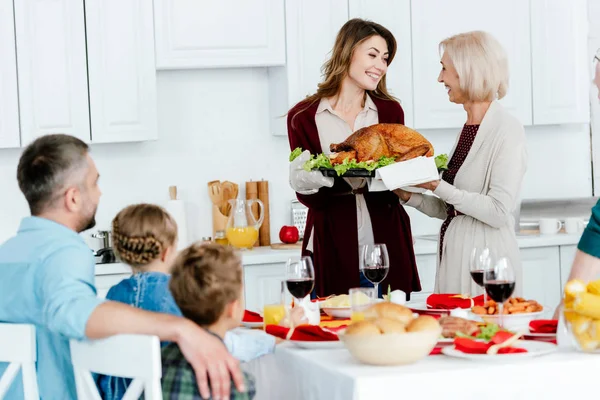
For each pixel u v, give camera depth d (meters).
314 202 3.39
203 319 1.97
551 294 4.53
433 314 2.52
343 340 1.99
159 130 4.62
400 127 3.15
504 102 4.65
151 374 1.83
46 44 4.15
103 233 4.45
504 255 3.18
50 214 2.20
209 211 4.69
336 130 3.40
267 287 4.20
